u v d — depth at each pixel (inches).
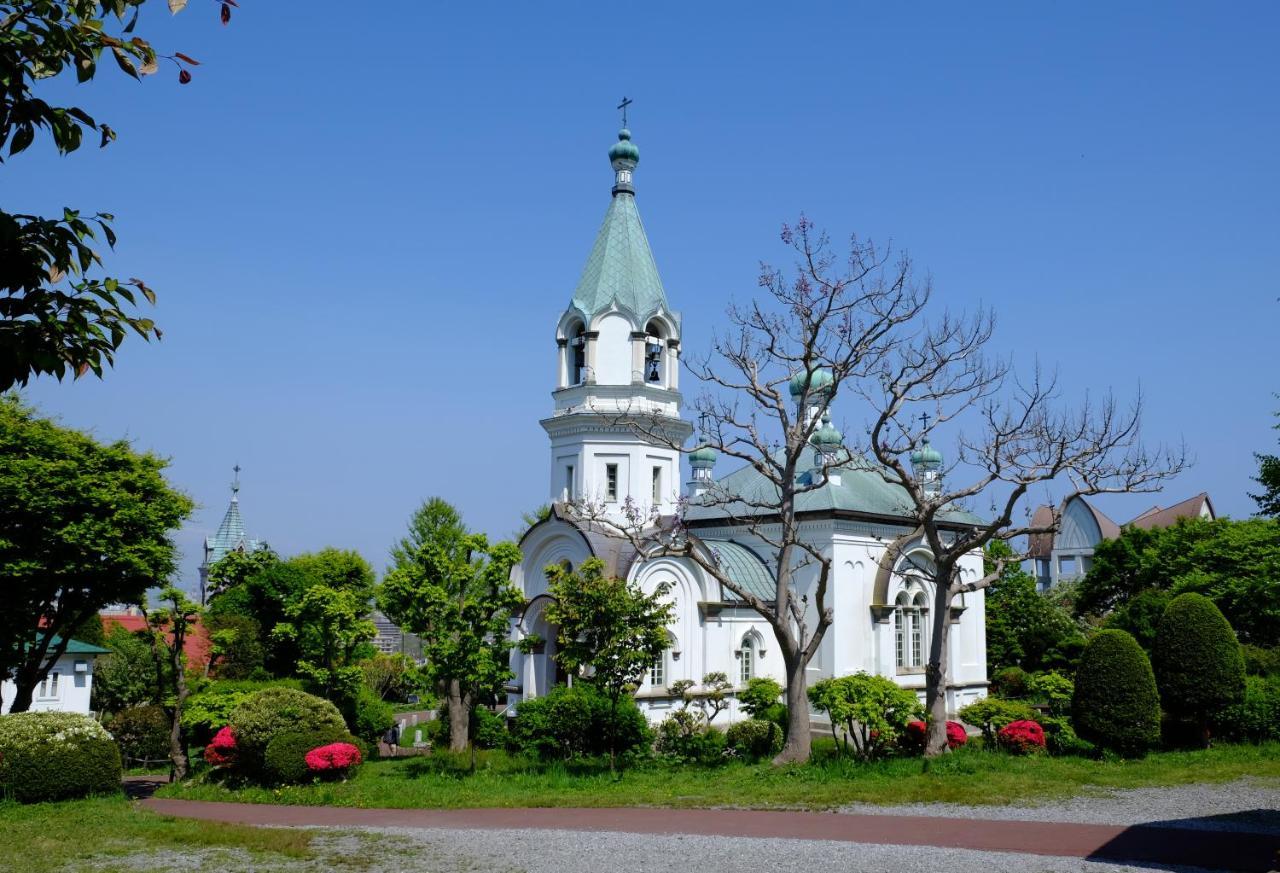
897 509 1775.3
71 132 338.3
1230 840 697.0
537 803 944.9
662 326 1775.3
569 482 1743.4
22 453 1330.0
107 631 2404.0
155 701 1855.3
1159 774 1018.1
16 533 1285.7
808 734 1165.1
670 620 1243.2
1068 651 2116.1
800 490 1242.6
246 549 3309.5
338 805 992.9
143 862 680.4
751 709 1462.8
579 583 1190.3
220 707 1395.2
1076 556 3363.7
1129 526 2178.9
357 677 1542.8
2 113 321.7
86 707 2021.4
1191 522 1975.9
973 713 1259.8
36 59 332.5
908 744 1245.1
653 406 1721.2
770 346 1190.3
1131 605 1710.1
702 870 622.2
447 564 1226.6
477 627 1232.8
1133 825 754.8
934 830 743.1
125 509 1344.7
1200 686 1228.5
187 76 337.1
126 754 1695.4
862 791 920.9
